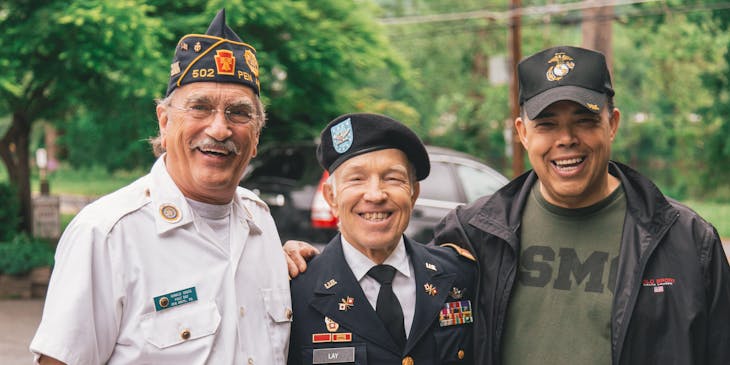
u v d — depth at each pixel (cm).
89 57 749
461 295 258
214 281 217
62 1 755
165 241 215
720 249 234
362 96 1117
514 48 1403
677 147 2819
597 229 250
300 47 882
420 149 247
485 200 277
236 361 213
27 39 750
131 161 1827
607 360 235
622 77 3117
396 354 241
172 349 207
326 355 239
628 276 237
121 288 206
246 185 660
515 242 255
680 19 1900
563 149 243
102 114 970
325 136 251
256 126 226
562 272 248
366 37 983
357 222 242
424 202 647
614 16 1320
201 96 216
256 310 226
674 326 229
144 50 744
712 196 2656
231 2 808
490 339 251
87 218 210
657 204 242
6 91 855
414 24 2556
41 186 1609
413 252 255
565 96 238
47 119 1063
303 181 631
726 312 230
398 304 245
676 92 2491
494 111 2500
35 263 841
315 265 252
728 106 2128
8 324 705
